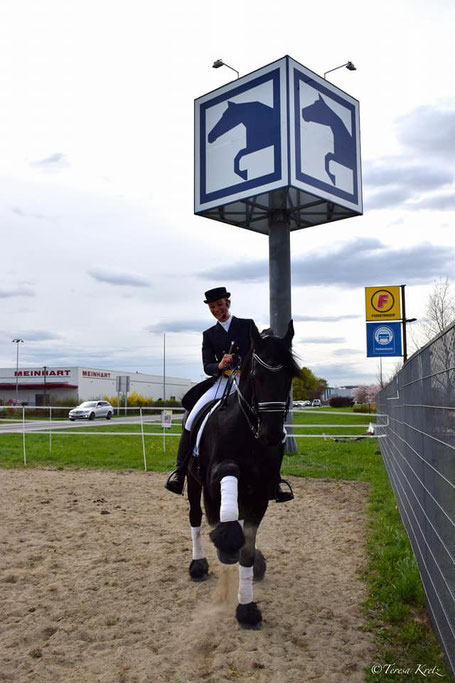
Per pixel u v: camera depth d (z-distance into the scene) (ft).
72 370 206.69
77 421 109.09
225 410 13.73
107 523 23.15
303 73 42.06
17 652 11.89
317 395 261.03
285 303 45.29
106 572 16.92
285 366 12.42
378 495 28.68
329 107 44.62
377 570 16.70
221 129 44.37
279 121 40.63
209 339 15.67
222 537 11.30
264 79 41.78
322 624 13.15
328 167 43.80
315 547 19.80
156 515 24.81
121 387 119.55
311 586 15.71
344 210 46.39
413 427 18.07
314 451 49.52
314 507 26.68
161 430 76.74
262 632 12.63
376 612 13.78
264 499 13.32
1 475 37.32
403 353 65.00
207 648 11.95
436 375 12.64
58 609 14.08
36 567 17.52
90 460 44.14
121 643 12.19
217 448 13.14
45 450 50.93
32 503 27.35
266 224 49.90
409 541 18.92
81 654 11.73
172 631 12.78
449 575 10.64
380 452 48.65
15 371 213.25
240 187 42.83
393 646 12.00
